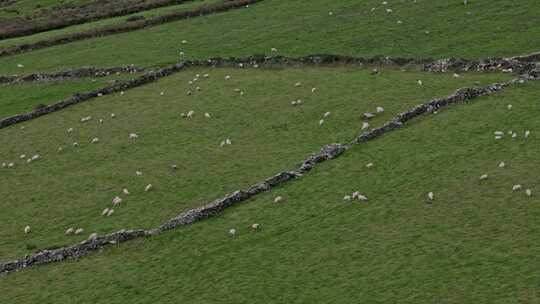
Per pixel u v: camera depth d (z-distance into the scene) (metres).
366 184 66.56
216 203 67.00
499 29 107.50
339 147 74.81
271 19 135.50
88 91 111.94
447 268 51.78
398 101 85.56
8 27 166.62
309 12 135.62
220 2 153.75
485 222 56.56
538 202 57.72
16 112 108.56
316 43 116.69
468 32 108.81
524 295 47.28
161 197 72.00
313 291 52.22
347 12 131.12
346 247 57.06
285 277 54.59
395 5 129.25
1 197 78.56
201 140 85.00
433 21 116.88
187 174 76.31
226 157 79.00
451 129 74.44
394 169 68.31
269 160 76.25
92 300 55.84
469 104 79.81
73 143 90.88
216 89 102.12
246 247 59.81
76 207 72.94
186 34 135.12
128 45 134.62
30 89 120.19
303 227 61.31
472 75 90.19
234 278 55.66
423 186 64.12
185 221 65.38
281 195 67.62
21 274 61.38
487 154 67.50
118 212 70.25
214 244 61.06
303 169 71.69
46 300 56.78
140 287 56.59
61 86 118.50
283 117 87.56
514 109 76.06
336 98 90.50
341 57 105.19
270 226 62.41
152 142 86.88
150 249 62.09
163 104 99.75
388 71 98.00
